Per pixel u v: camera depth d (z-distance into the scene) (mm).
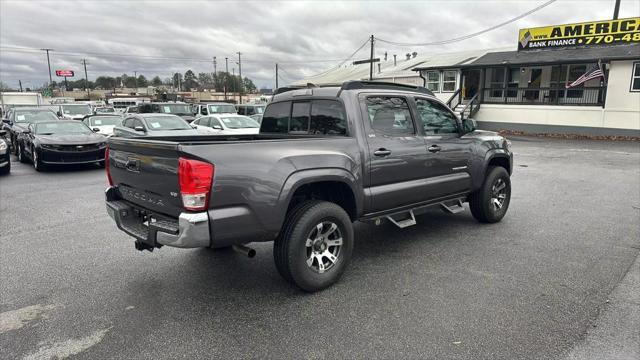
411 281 4125
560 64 21500
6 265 4621
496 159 6211
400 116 4742
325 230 3984
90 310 3592
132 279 4242
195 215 3178
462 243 5254
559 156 14195
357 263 4625
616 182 9453
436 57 34938
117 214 3977
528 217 6477
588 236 5496
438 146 5043
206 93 88875
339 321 3379
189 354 2949
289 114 5055
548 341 3043
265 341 3105
